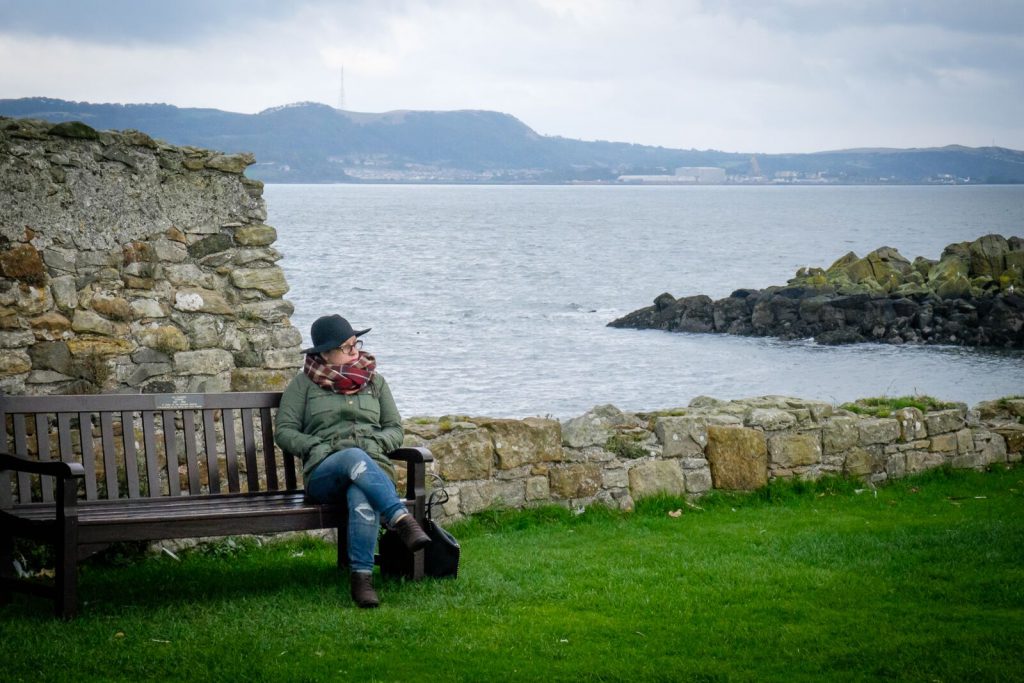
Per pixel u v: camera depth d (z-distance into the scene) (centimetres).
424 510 625
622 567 667
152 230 724
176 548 703
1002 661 483
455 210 19125
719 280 6456
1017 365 3497
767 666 484
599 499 836
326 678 455
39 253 680
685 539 751
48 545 650
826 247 9794
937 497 911
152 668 461
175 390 732
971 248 5056
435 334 3812
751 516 834
